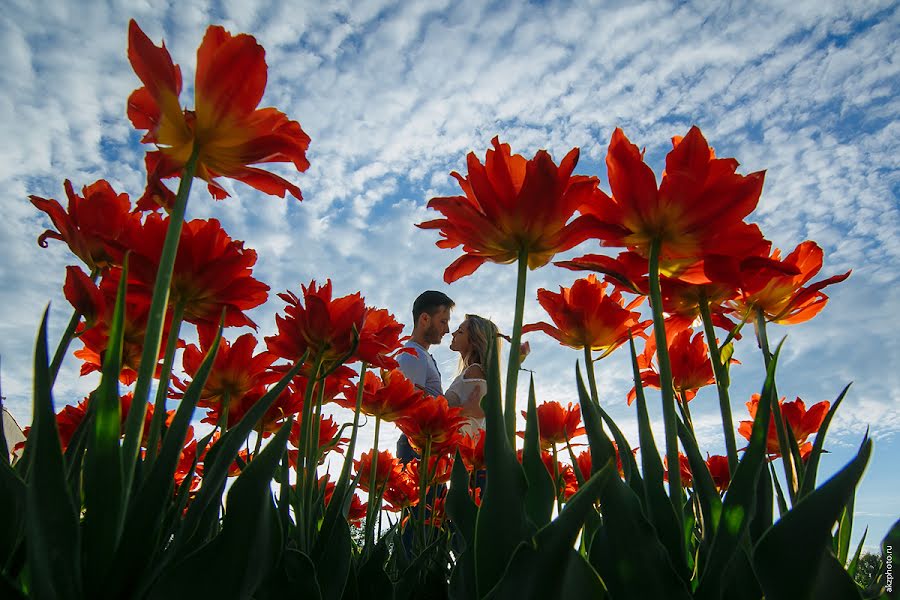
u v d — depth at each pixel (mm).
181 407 756
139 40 836
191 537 804
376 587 1305
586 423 942
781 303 1374
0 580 601
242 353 1492
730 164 1057
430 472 2303
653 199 1039
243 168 969
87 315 1040
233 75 897
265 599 905
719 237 1047
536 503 897
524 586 714
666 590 783
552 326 1313
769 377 836
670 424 941
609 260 1168
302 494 1213
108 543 676
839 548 1180
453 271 1189
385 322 1737
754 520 978
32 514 624
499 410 828
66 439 1604
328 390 1728
